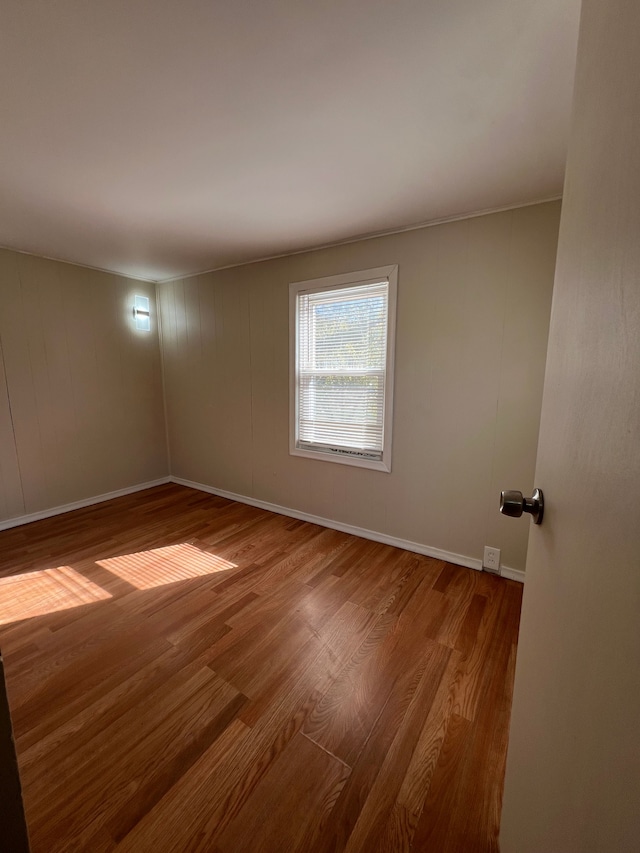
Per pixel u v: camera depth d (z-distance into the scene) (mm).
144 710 1356
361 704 1386
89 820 1022
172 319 3836
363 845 978
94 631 1776
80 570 2334
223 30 998
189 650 1655
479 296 2168
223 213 2170
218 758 1187
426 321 2346
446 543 2455
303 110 1317
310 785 1114
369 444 2725
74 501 3402
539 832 552
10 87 1187
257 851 964
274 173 1732
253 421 3375
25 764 1164
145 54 1069
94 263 3252
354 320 2668
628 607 318
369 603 1999
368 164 1665
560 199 1918
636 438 321
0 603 1996
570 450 560
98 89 1206
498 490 2240
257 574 2289
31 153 1569
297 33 1012
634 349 335
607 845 315
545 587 672
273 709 1363
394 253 2414
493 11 950
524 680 790
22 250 2904
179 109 1311
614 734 324
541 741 593
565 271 687
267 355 3178
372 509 2754
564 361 644
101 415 3557
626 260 366
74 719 1318
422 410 2434
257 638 1731
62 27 977
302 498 3143
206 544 2699
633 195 353
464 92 1231
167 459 4234
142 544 2701
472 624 1830
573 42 1032
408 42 1042
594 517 431
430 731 1281
